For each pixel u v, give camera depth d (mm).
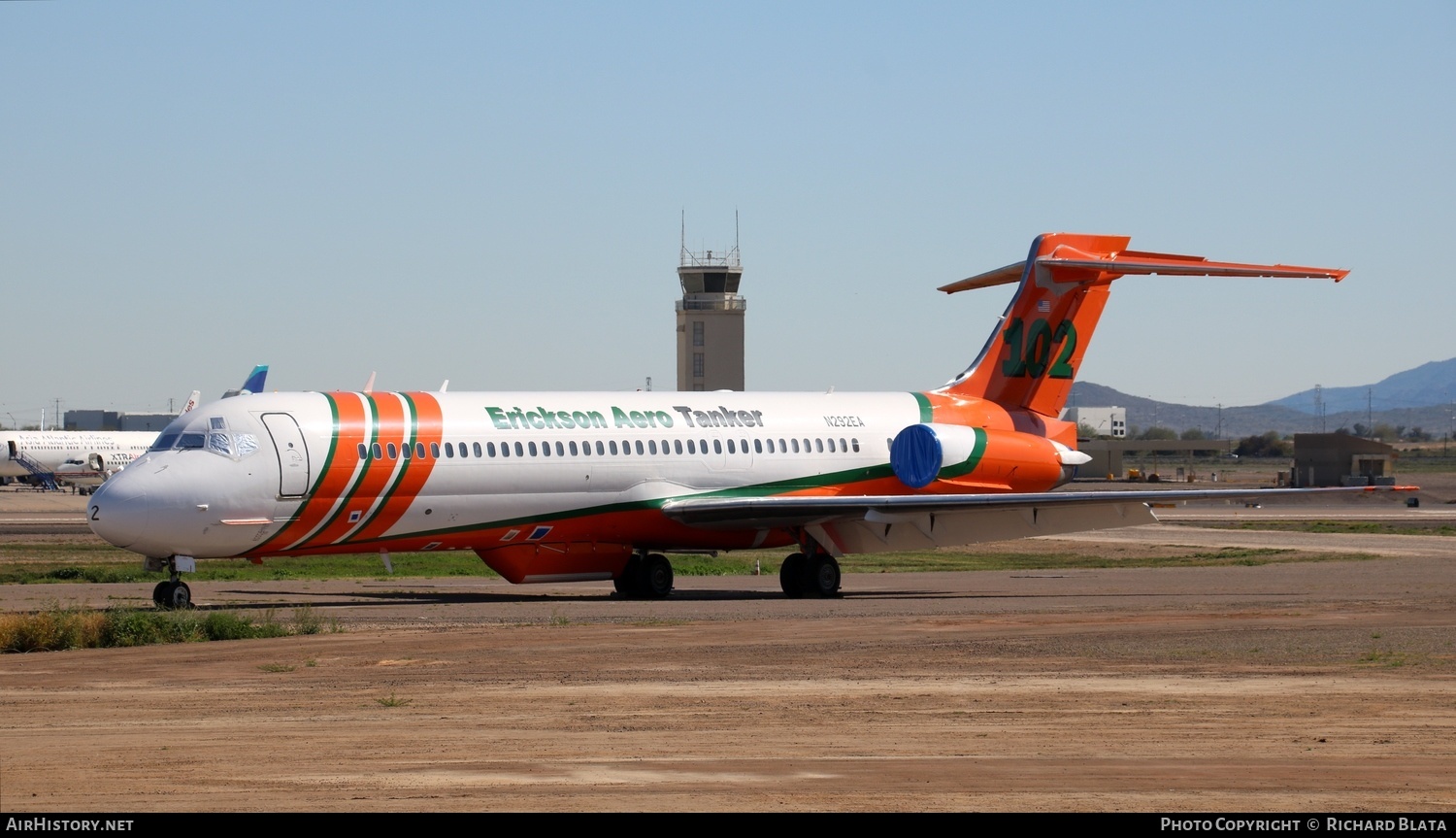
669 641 47500
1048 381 83438
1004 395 82625
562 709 34000
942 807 24547
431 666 41344
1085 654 44031
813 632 50156
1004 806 24641
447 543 66500
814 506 70188
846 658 42938
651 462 71125
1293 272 73625
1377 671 40156
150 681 38500
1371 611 58188
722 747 29547
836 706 34406
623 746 29609
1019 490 79938
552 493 68062
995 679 38719
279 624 51906
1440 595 67000
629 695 35969
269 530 61719
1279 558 101562
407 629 51281
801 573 74062
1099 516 73875
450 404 66938
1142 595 69000
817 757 28516
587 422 69938
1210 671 40188
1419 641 47062
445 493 65125
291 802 24688
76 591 71750
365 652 44594
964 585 80625
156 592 61344
